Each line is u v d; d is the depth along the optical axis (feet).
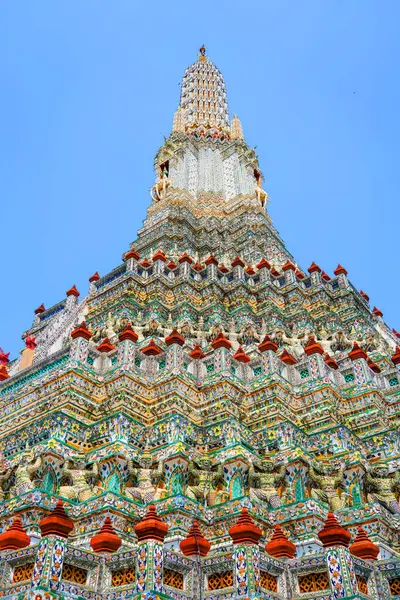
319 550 43.88
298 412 67.26
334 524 35.83
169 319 98.12
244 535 34.99
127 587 33.53
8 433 66.18
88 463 53.52
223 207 150.20
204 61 217.36
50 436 56.24
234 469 51.98
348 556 34.78
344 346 92.58
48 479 50.88
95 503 46.88
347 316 106.11
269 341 71.20
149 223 142.00
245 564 34.06
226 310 103.30
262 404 65.36
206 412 63.98
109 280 110.83
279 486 52.06
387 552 45.01
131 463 52.80
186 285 103.76
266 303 104.37
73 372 64.80
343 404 69.10
